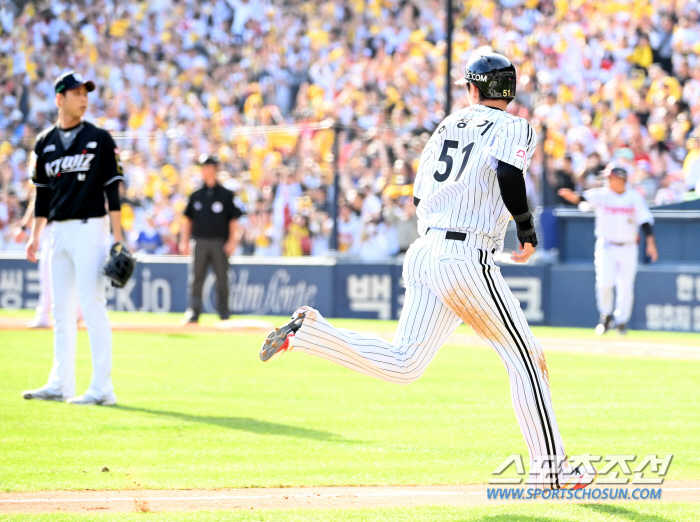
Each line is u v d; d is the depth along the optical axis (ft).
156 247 201.46
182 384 91.04
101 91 262.88
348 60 235.81
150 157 204.74
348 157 186.09
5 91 272.51
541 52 212.64
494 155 44.11
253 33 252.62
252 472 53.62
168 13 264.72
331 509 44.65
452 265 45.55
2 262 198.59
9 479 51.29
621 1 208.13
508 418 73.10
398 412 75.87
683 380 95.55
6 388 86.07
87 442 62.49
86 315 76.33
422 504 45.83
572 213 161.17
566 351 122.11
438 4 231.91
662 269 151.43
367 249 180.65
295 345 45.88
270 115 230.07
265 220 190.80
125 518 42.52
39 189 77.51
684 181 166.09
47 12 274.36
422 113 204.64
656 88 194.80
